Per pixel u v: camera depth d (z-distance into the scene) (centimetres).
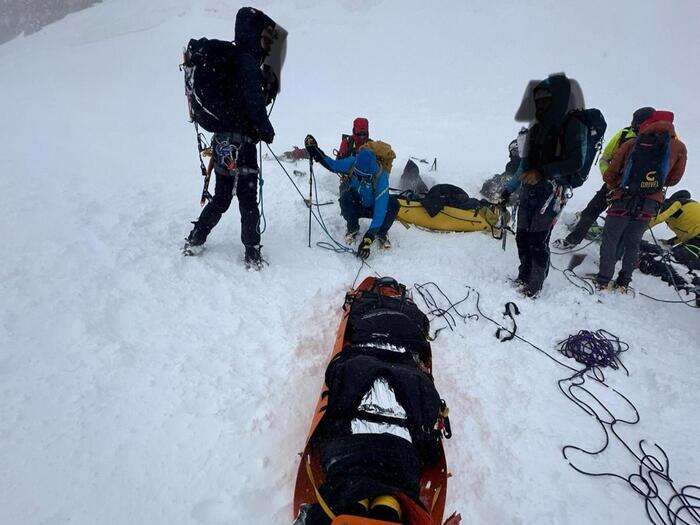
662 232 559
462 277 405
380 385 201
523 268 393
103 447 211
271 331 302
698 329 371
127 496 194
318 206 505
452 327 338
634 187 367
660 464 246
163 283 328
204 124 312
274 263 379
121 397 236
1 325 264
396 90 1281
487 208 500
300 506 177
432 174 655
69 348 258
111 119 927
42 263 327
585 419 272
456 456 238
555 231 535
